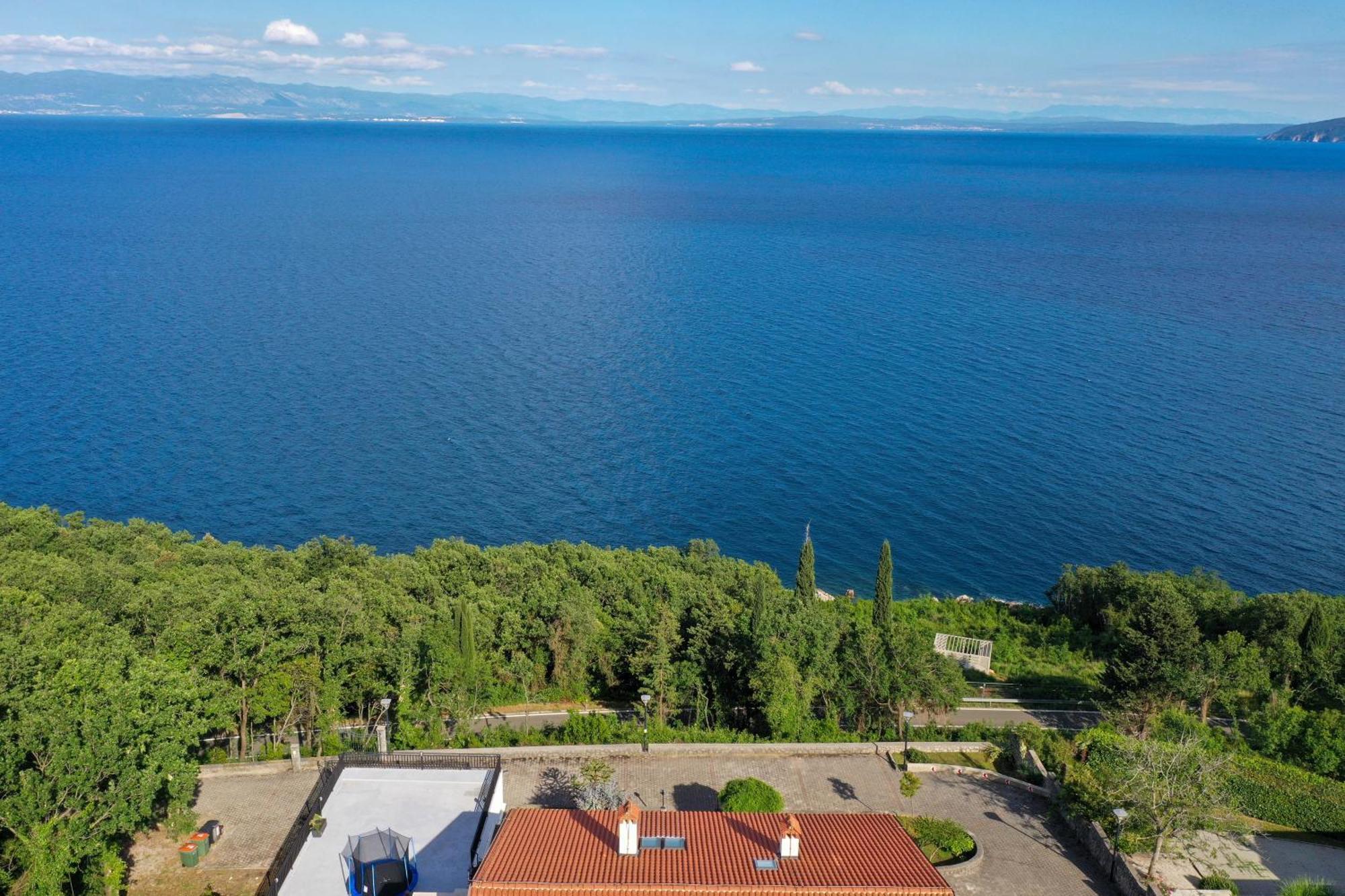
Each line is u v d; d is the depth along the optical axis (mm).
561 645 61344
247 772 45844
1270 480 114562
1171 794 41312
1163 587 77938
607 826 34875
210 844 40094
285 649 49594
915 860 32781
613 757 48906
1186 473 116938
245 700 48719
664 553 86312
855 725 56281
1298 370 155375
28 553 63375
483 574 72812
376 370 154125
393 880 32750
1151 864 39906
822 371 158125
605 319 190375
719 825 35094
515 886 30688
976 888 39531
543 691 61375
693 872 31688
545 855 32625
